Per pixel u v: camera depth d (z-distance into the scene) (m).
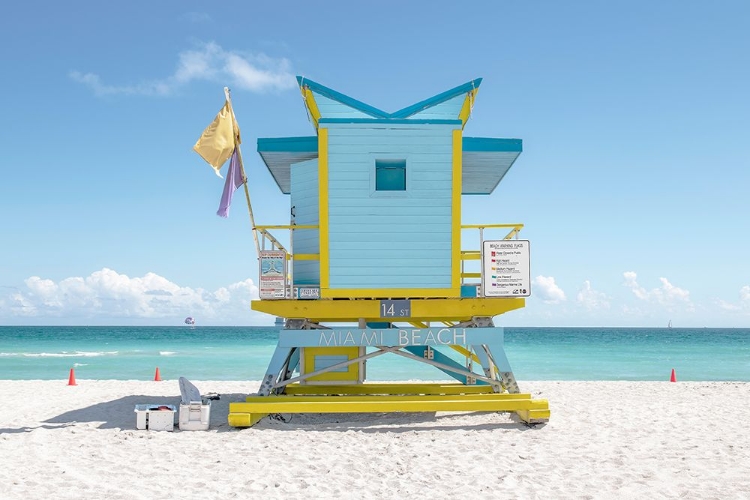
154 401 14.79
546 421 11.39
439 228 11.12
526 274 10.93
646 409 13.42
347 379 12.70
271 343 78.31
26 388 18.62
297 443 9.68
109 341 84.75
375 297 11.07
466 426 11.21
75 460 8.56
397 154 11.16
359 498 6.96
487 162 12.33
